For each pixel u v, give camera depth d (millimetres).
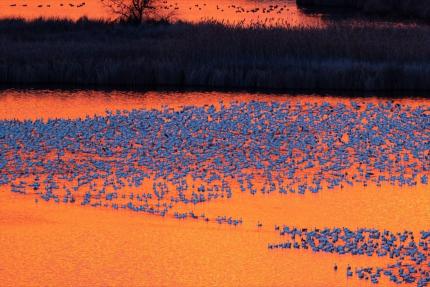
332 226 21688
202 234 21031
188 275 18828
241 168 26531
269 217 22281
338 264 19250
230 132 30891
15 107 35000
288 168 26672
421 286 18047
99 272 18938
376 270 18859
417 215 22625
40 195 23812
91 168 26219
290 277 18719
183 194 23906
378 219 22266
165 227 21469
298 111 34719
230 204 23219
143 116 32969
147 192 24094
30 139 29203
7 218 22062
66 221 21828
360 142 29969
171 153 27969
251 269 18953
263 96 38312
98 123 31578
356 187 24938
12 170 25922
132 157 27438
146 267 19156
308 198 23844
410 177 26047
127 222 21781
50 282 18422
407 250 19891
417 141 30328
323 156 28125
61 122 31656
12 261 19438
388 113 34656
